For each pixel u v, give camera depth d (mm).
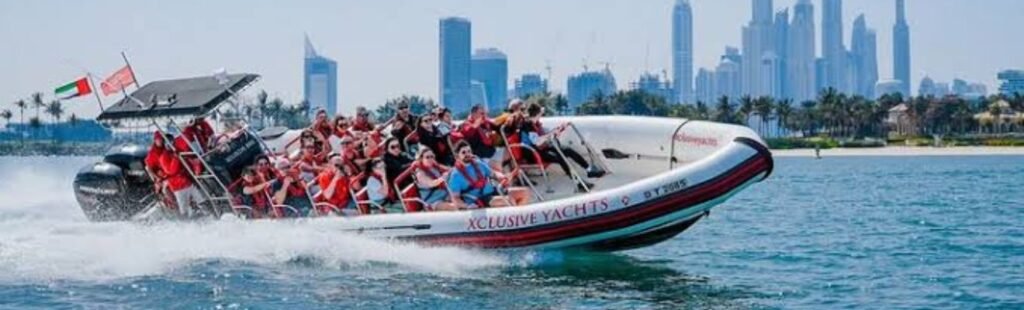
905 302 23438
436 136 27766
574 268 25594
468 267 25266
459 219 25312
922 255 31312
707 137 27016
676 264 28703
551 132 28578
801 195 66812
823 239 35750
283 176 27266
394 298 22609
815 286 25359
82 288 23625
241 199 27938
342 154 27297
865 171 124562
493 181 26562
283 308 21859
